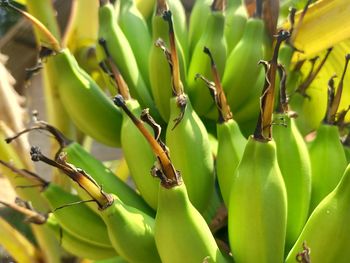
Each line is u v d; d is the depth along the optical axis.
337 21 0.51
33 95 0.81
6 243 0.52
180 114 0.39
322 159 0.41
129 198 0.42
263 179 0.34
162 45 0.39
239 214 0.35
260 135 0.35
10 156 0.52
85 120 0.45
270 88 0.34
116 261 0.42
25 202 0.44
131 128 0.41
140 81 0.46
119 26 0.50
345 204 0.33
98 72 0.56
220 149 0.40
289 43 0.47
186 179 0.39
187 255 0.34
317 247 0.33
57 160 0.36
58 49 0.44
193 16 0.50
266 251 0.35
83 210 0.42
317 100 0.54
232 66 0.45
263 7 0.47
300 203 0.38
